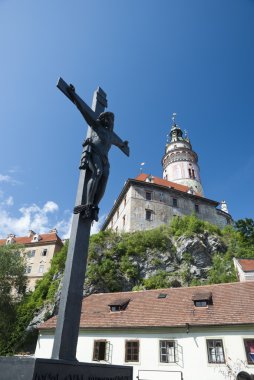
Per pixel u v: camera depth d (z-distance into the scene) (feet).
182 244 128.88
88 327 64.80
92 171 18.93
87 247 17.48
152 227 145.89
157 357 57.72
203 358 55.11
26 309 106.93
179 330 59.21
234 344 54.54
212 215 171.73
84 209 17.66
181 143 234.38
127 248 123.03
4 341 95.14
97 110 22.38
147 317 64.03
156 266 118.73
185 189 181.27
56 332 14.34
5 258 103.40
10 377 10.25
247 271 96.48
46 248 190.19
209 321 57.98
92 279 106.01
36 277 178.50
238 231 142.00
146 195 156.87
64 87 18.85
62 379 11.05
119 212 165.99
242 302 61.62
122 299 73.87
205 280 114.73
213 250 130.72
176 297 69.97
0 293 100.78
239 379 23.93
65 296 15.15
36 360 10.25
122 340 61.67
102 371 13.01
